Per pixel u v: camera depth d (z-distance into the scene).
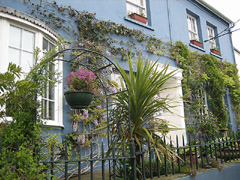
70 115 4.79
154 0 7.52
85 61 5.26
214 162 4.39
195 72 8.04
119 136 3.53
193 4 9.23
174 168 4.05
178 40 7.99
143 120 3.59
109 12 6.12
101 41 5.70
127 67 6.13
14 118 2.36
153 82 3.48
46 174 2.35
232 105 9.80
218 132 7.51
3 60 3.80
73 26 5.27
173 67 7.24
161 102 3.55
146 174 3.73
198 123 7.56
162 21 7.61
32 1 4.64
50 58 2.79
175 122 7.11
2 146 2.18
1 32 3.86
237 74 10.23
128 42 6.33
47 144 2.90
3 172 2.03
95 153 5.00
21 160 2.15
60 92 4.67
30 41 4.24
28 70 4.10
